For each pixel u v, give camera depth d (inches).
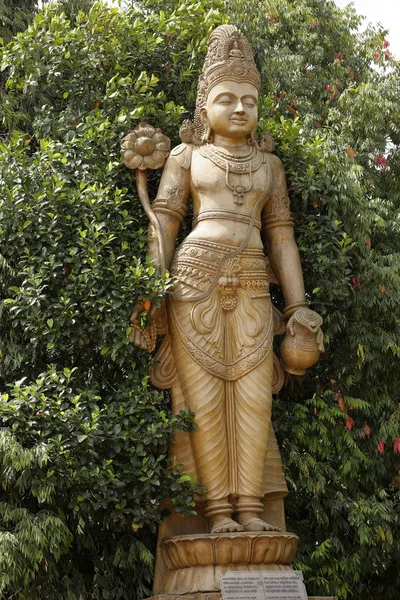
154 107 320.8
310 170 313.9
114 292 273.9
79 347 283.7
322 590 334.6
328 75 474.3
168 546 271.0
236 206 292.8
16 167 297.9
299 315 293.9
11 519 259.3
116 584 296.7
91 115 315.3
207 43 321.1
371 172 434.3
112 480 261.3
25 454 253.3
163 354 288.5
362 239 342.3
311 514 348.5
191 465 279.3
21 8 402.0
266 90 395.5
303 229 315.9
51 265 279.0
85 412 267.6
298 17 480.1
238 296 287.0
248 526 269.6
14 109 356.5
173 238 295.7
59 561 292.7
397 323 358.6
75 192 288.2
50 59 324.2
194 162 298.7
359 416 363.6
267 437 281.4
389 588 372.5
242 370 281.9
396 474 361.1
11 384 277.3
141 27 335.3
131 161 300.0
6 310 293.0
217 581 258.5
